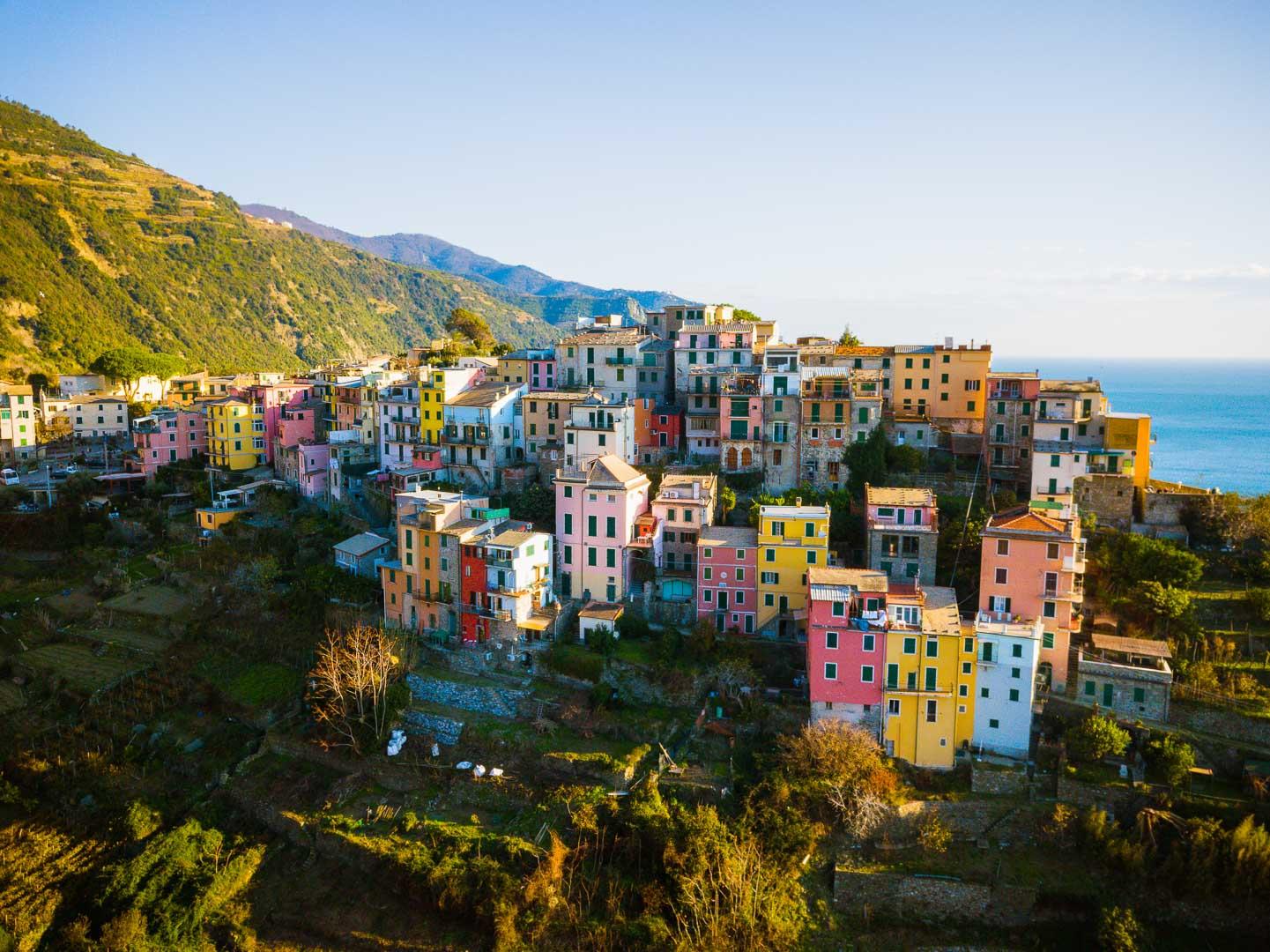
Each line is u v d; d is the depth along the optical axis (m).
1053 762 81.50
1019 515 90.31
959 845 78.62
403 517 108.81
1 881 86.56
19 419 177.88
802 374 122.44
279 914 81.12
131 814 90.88
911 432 123.12
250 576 121.38
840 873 76.50
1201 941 71.94
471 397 136.25
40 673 114.75
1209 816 75.25
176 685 110.19
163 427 164.38
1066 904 73.81
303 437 156.00
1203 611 90.81
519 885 77.06
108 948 77.44
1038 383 114.75
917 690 84.06
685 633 101.06
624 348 141.38
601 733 92.31
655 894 75.81
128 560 138.62
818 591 86.06
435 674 101.44
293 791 93.00
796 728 88.25
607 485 105.94
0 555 142.25
